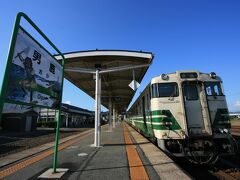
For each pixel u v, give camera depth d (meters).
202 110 7.70
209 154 7.06
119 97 25.95
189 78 8.09
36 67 4.31
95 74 12.00
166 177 4.88
